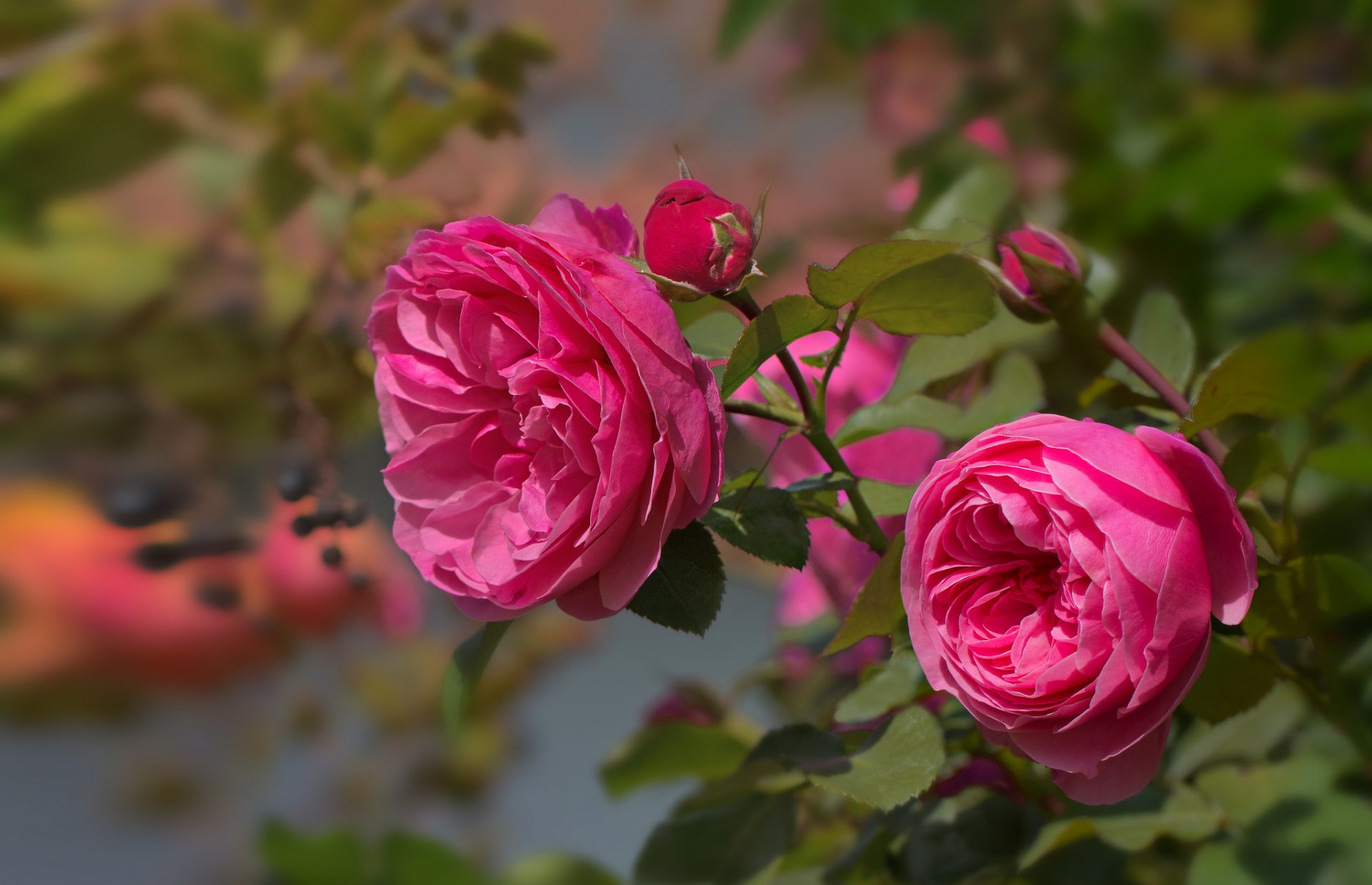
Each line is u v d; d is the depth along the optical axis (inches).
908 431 31.0
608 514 25.8
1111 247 32.3
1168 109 32.6
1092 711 25.5
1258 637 27.6
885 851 30.1
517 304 26.6
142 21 34.7
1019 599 26.2
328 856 28.9
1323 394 27.0
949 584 26.3
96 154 35.3
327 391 34.7
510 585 26.4
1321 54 32.2
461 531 27.1
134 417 35.1
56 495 35.3
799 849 32.1
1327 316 31.5
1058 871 29.1
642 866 29.2
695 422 25.9
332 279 34.9
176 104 35.3
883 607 27.2
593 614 26.6
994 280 28.6
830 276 26.4
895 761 26.8
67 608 35.2
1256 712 29.5
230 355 34.8
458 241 26.5
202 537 34.0
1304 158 31.5
